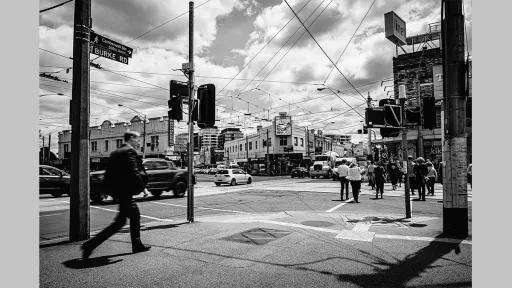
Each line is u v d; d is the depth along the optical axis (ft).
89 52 21.11
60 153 182.91
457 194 21.21
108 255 16.87
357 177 42.88
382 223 26.27
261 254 17.22
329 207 38.27
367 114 28.27
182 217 31.27
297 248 18.45
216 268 14.90
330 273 14.30
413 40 108.06
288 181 104.88
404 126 28.86
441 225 25.26
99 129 163.43
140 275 13.92
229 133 366.63
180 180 53.06
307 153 187.93
